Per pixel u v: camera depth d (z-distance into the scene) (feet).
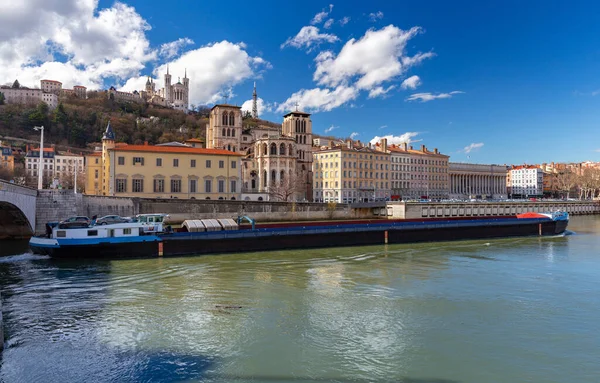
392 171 480.64
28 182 473.26
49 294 93.20
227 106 448.65
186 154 280.10
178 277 111.75
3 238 169.78
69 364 58.95
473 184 603.67
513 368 58.85
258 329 72.95
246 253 155.74
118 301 88.53
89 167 356.38
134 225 142.20
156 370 57.31
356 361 60.70
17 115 642.63
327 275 116.67
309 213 289.12
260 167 404.98
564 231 238.48
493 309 85.40
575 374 57.21
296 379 55.11
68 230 133.69
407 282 108.68
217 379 54.95
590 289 101.91
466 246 181.37
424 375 56.54
